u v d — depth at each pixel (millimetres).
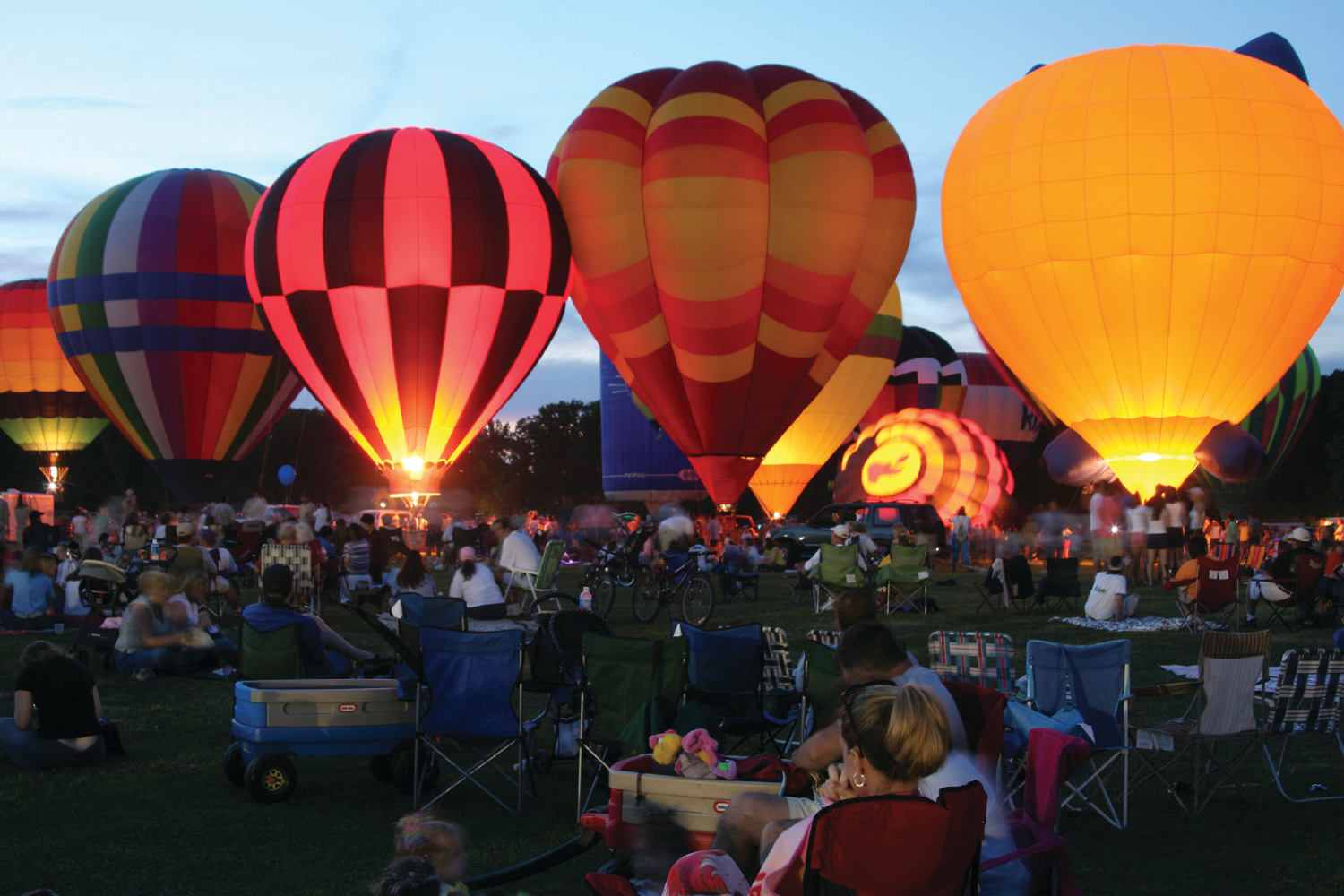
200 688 9117
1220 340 19859
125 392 28016
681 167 20766
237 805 5848
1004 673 6195
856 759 3131
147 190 28109
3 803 5844
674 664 5547
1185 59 19891
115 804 5848
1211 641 5668
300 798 5980
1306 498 58719
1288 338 20141
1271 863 5012
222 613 14273
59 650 6652
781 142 21109
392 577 14555
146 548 13938
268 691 5859
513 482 81000
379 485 77938
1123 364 20312
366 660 6809
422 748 6027
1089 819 5672
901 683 4012
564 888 4723
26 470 58656
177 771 6516
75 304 27734
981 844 3172
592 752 5602
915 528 23859
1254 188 19156
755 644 6289
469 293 21047
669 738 4613
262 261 21703
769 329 21734
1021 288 20750
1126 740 5594
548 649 6570
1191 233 19328
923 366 36656
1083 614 14656
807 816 3883
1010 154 20500
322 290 21062
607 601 15648
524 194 21547
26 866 4906
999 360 22281
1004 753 5195
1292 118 19438
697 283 21156
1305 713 5910
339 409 22359
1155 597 17031
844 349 22594
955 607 15648
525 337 22000
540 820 5656
